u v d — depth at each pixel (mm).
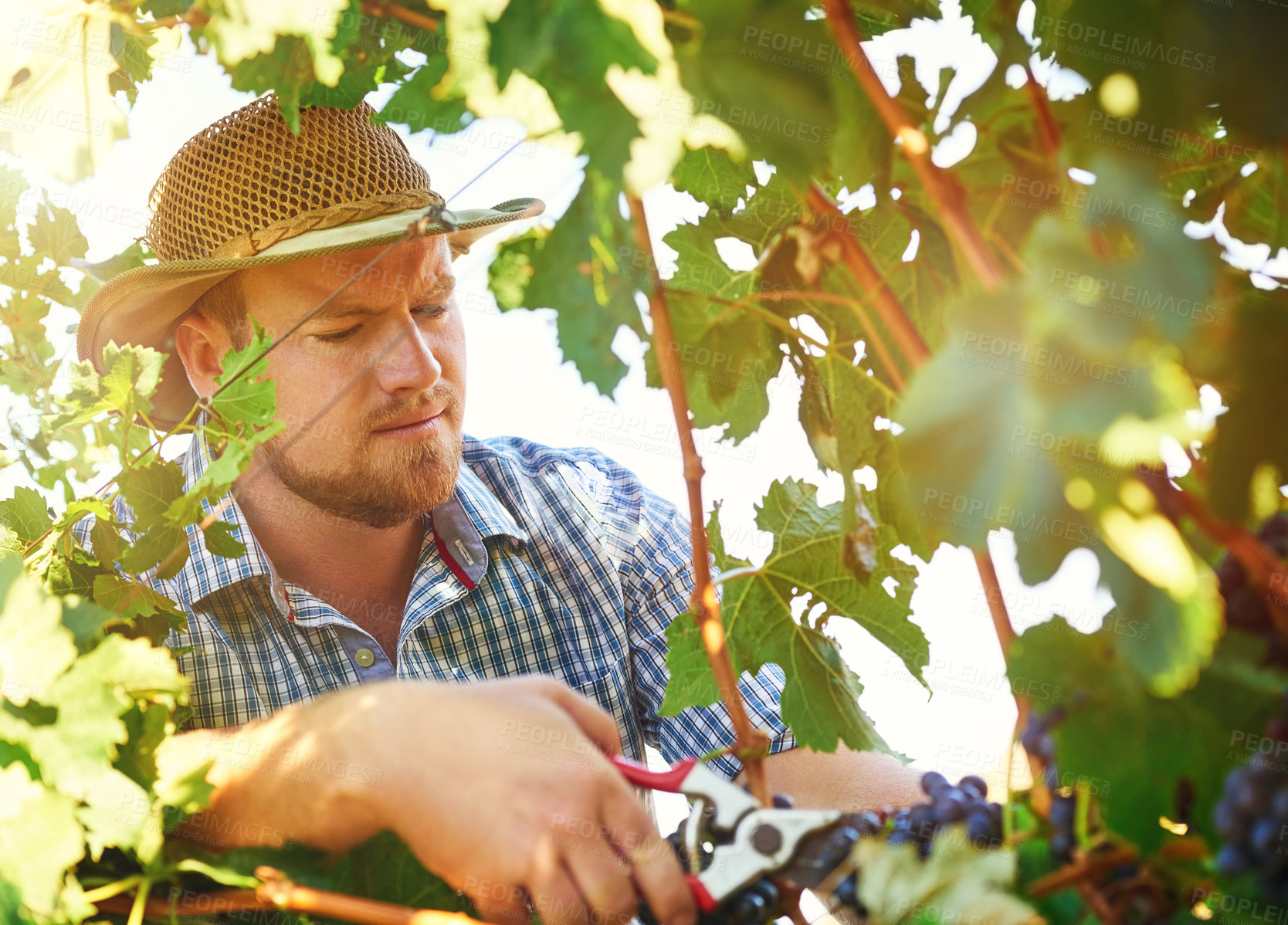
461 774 610
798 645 757
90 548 928
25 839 541
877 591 739
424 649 1311
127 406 744
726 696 634
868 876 466
